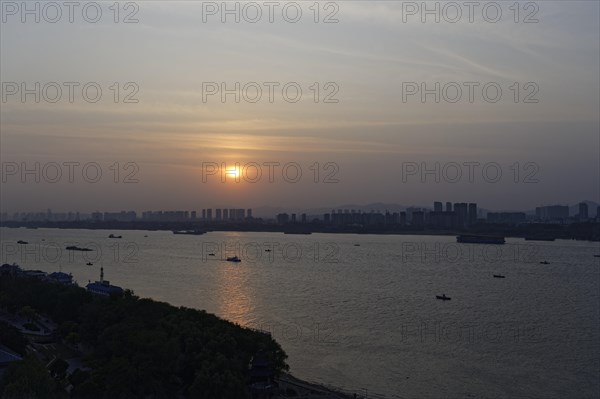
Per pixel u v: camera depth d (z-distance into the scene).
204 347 146.12
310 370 183.38
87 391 125.56
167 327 161.50
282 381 163.25
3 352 152.88
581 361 193.50
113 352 149.25
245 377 142.88
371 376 178.25
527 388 168.12
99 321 183.88
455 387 168.88
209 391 129.25
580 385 170.62
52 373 149.50
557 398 160.50
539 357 198.00
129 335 151.38
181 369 141.88
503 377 177.62
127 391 126.00
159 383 132.38
